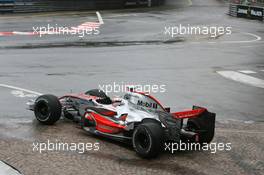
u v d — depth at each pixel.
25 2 45.03
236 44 29.98
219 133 10.91
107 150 8.99
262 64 22.58
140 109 9.45
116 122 9.44
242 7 51.16
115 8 54.00
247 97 15.45
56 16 43.19
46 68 18.78
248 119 12.64
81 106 10.49
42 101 10.41
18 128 10.20
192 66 21.14
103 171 7.84
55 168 7.87
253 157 9.18
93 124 10.12
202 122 9.46
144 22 41.09
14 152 8.57
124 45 27.30
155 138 8.36
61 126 10.49
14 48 24.39
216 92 15.91
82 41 28.31
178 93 15.36
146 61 21.88
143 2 59.22
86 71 18.48
